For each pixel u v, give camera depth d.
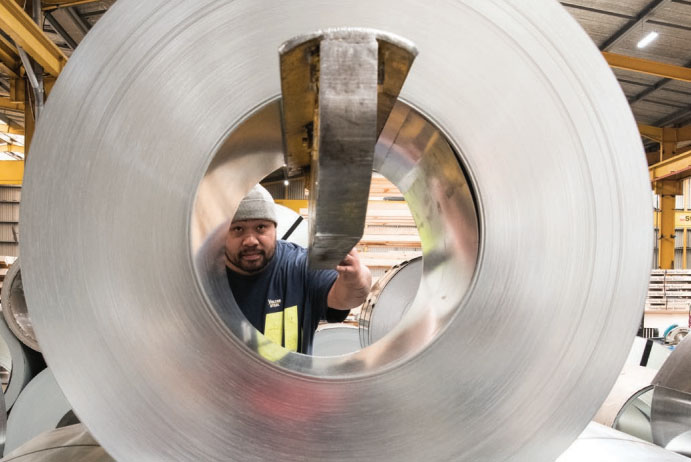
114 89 0.62
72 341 0.63
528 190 0.67
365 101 0.49
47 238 0.62
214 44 0.63
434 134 0.72
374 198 6.20
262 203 1.71
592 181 0.68
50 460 0.87
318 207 0.59
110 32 0.62
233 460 0.65
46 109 0.62
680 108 9.02
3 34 4.27
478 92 0.66
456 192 0.78
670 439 1.24
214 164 0.70
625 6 6.01
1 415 1.24
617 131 0.68
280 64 0.54
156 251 0.63
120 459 0.64
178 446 0.64
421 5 0.64
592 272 0.68
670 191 9.75
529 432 0.69
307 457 0.65
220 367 0.64
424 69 0.66
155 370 0.64
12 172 9.77
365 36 0.49
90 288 0.63
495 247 0.67
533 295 0.68
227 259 1.80
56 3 4.32
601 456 0.92
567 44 0.67
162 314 0.64
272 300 1.86
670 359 1.25
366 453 0.66
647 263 0.69
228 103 0.64
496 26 0.65
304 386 0.65
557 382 0.69
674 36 6.62
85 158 0.62
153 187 0.63
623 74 7.79
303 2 0.63
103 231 0.63
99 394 0.64
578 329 0.68
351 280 1.73
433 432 0.67
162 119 0.63
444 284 0.87
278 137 0.79
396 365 0.66
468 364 0.67
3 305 2.58
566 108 0.67
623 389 1.70
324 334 3.43
